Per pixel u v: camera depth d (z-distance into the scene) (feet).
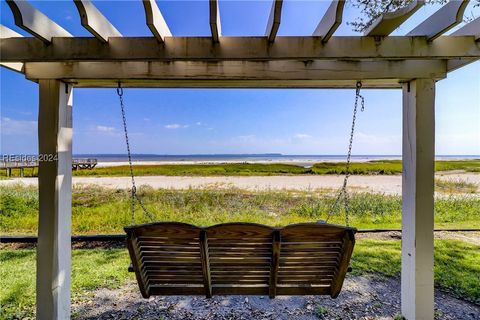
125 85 6.58
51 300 5.72
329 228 5.35
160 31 4.37
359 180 43.60
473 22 4.80
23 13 3.94
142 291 6.19
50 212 5.75
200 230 5.23
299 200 23.77
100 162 105.60
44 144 5.75
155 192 27.25
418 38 4.75
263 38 4.66
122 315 6.87
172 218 17.98
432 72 5.79
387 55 4.73
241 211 20.10
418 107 5.90
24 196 20.67
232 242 5.54
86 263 10.09
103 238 13.29
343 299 7.65
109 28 4.71
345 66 5.83
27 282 8.39
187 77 5.86
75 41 4.68
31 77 5.72
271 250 5.67
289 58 4.70
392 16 4.04
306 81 6.46
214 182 40.52
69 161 6.21
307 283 6.33
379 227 16.05
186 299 7.72
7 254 11.00
